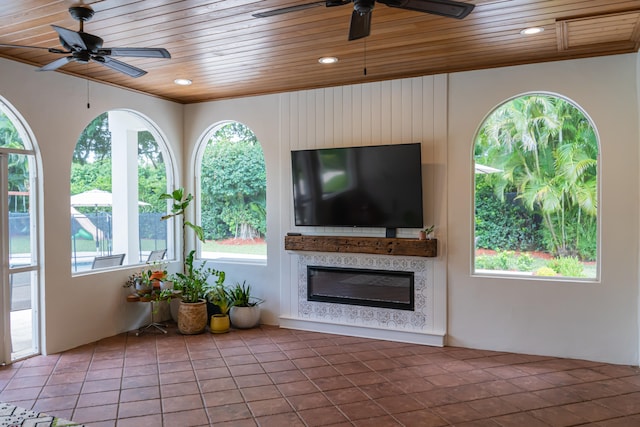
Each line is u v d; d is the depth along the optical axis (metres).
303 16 3.14
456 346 4.48
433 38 3.59
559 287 4.12
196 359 4.14
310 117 5.07
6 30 3.35
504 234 4.45
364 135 4.81
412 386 3.52
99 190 4.96
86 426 2.89
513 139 4.41
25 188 4.19
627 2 2.94
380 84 4.74
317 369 3.89
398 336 4.67
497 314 4.33
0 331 3.98
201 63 4.20
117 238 5.16
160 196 5.32
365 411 3.10
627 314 3.93
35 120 4.15
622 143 3.93
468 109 4.40
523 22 3.26
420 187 4.45
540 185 4.33
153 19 3.17
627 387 3.48
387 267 4.73
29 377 3.71
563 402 3.23
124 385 3.55
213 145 5.80
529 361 4.06
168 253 5.77
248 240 5.61
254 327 5.20
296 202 5.05
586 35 3.54
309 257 5.11
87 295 4.64
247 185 5.61
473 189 4.45
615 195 3.95
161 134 5.54
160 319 5.48
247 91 5.26
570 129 4.23
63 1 2.85
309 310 5.12
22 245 4.17
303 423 2.94
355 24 2.59
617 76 3.94
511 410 3.11
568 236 4.25
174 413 3.08
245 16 3.13
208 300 5.21
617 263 3.95
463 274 4.45
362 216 4.72
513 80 4.24
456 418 3.00
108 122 5.09
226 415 3.05
